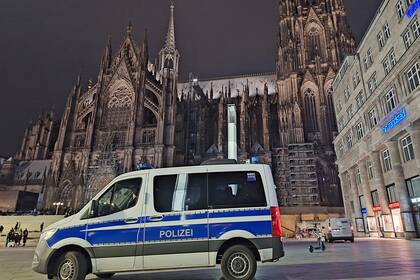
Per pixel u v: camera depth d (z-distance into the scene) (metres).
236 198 8.96
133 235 8.61
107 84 85.56
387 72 33.16
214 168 9.40
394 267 10.20
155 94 81.94
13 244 34.09
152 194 9.04
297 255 16.38
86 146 77.44
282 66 85.44
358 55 40.62
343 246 22.27
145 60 85.88
